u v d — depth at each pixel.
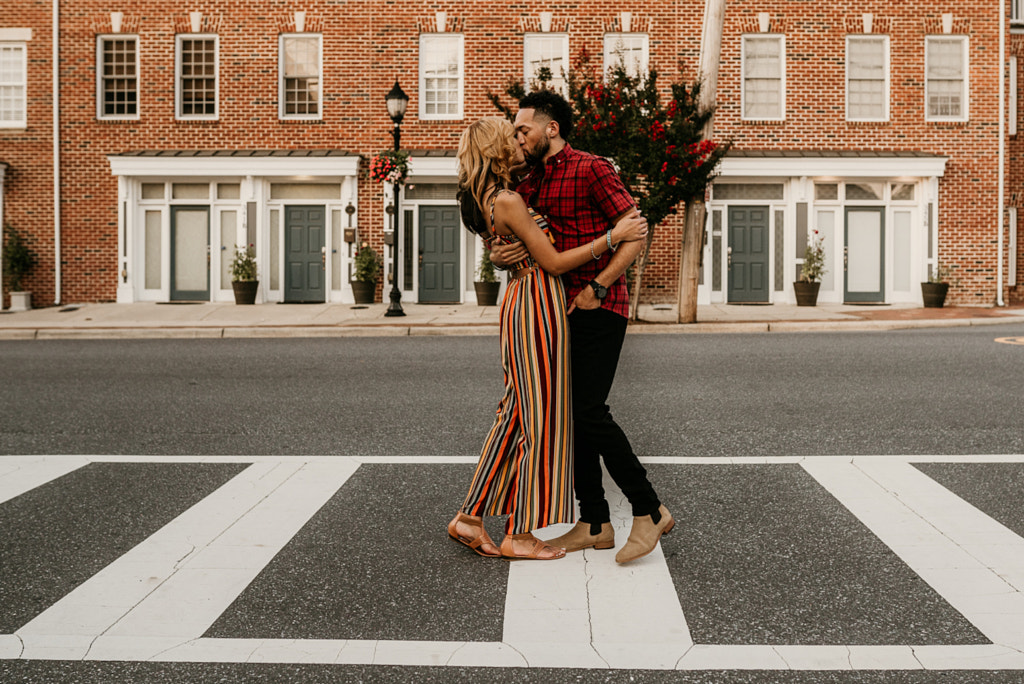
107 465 5.70
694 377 9.50
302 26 21.50
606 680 2.73
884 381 9.05
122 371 10.46
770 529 4.28
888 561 3.80
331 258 21.73
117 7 21.50
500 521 4.54
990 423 6.85
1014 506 4.61
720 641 3.02
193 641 3.04
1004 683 2.69
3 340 15.22
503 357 3.96
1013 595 3.40
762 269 21.66
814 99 21.58
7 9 21.52
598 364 3.84
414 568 3.78
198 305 20.61
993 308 20.84
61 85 21.62
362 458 5.88
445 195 21.59
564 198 3.88
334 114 21.61
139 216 21.66
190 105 21.75
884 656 2.88
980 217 21.70
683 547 4.04
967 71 21.62
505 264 3.87
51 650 2.96
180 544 4.09
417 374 10.04
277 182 21.66
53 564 3.84
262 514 4.57
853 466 5.51
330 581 3.62
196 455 6.01
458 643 3.01
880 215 21.81
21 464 5.74
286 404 8.08
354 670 2.81
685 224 16.61
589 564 3.83
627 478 3.80
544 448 3.82
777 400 8.04
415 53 21.55
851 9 21.48
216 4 21.52
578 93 16.73
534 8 21.44
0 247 21.75
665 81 21.47
